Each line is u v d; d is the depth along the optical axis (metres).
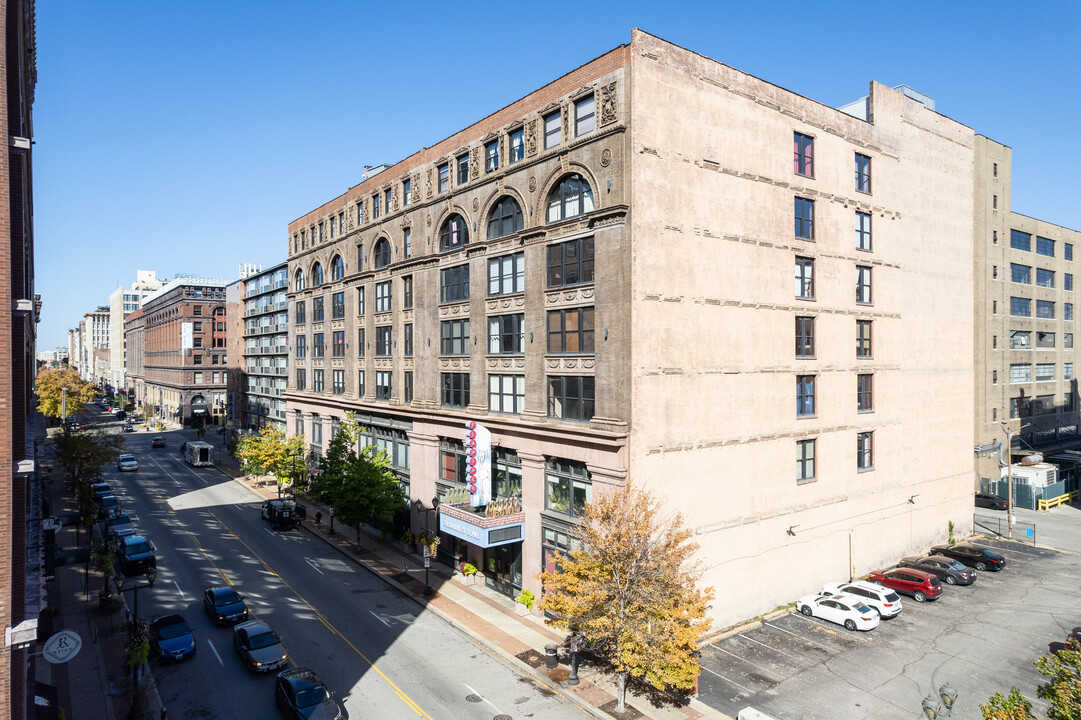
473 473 33.25
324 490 41.44
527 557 31.86
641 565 22.55
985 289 57.06
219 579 35.75
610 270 27.56
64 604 31.91
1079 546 42.72
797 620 30.27
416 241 41.81
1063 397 68.19
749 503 30.50
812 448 33.66
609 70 27.66
